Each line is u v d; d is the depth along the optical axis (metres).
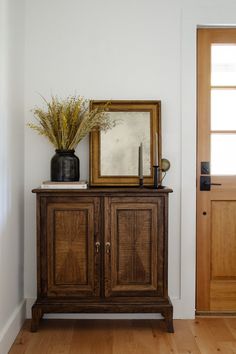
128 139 2.55
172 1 2.57
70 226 2.29
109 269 2.29
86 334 2.32
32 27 2.57
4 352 2.04
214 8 2.55
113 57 2.58
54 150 2.59
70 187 2.31
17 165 2.41
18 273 2.45
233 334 2.33
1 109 2.05
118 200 2.28
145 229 2.29
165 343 2.20
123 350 2.12
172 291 2.60
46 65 2.57
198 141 2.64
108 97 2.59
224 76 2.66
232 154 2.67
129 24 2.58
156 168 2.38
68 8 2.57
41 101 2.58
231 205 2.67
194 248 2.59
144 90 2.59
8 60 2.18
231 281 2.66
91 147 2.53
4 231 2.12
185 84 2.56
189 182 2.58
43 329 2.38
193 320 2.54
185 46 2.56
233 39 2.63
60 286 2.29
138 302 2.29
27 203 2.59
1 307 2.05
